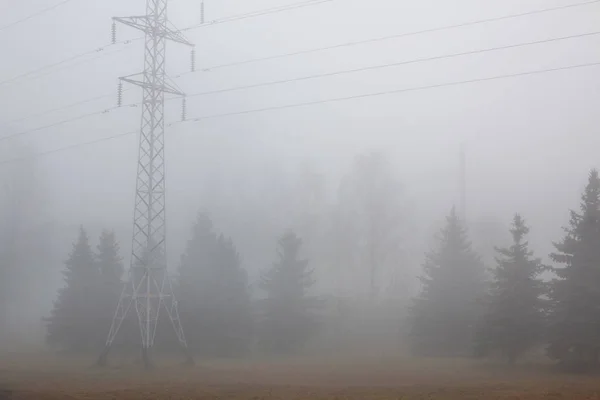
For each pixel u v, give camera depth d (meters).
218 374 31.95
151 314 38.19
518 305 36.25
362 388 25.03
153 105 35.53
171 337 44.81
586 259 34.22
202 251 50.47
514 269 36.88
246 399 22.06
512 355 36.75
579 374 32.38
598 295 33.06
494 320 36.72
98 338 47.16
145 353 33.97
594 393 23.38
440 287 46.22
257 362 39.41
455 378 30.34
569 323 33.50
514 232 38.31
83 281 50.09
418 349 44.94
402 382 28.42
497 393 23.33
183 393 23.69
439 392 23.59
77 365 36.75
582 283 33.38
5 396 23.33
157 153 35.44
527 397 22.17
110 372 32.69
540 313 36.19
